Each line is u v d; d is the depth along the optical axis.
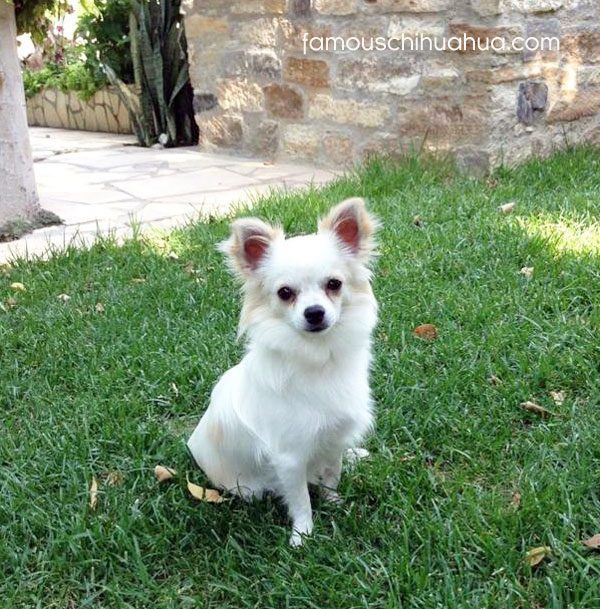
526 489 0.72
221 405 0.73
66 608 0.65
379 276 1.22
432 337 1.04
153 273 1.31
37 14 1.59
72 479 0.79
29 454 0.84
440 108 1.81
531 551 0.65
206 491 0.76
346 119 2.01
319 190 1.69
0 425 0.91
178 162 2.28
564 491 0.71
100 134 3.07
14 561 0.69
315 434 0.68
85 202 1.83
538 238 1.29
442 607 0.60
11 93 1.54
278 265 0.66
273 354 0.68
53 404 0.93
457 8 1.71
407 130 1.89
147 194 1.89
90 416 0.90
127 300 1.20
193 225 1.54
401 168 1.78
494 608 0.60
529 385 0.91
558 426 0.83
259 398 0.69
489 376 0.94
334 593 0.63
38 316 1.17
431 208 1.52
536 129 1.84
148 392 0.95
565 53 1.83
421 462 0.80
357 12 1.90
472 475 0.78
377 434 0.84
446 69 1.77
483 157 1.76
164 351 1.04
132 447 0.84
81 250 1.42
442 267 1.24
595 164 1.76
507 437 0.83
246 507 0.75
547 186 1.64
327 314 0.64
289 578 0.66
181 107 2.62
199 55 2.35
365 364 0.71
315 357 0.67
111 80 2.65
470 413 0.88
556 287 1.15
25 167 1.60
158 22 2.51
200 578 0.67
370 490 0.76
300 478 0.70
